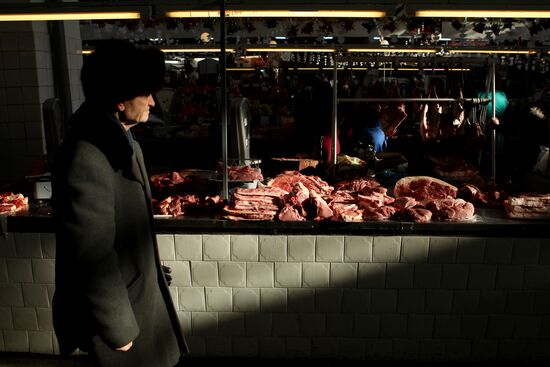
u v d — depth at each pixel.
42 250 3.53
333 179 4.80
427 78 8.19
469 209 3.49
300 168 5.75
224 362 3.62
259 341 3.60
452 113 5.44
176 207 3.61
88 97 2.02
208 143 8.72
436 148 6.41
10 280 3.60
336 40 9.93
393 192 4.40
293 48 7.43
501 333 3.53
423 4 3.05
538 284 3.44
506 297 3.47
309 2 3.14
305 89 8.59
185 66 10.91
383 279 3.47
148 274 2.19
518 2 3.02
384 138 6.29
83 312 1.97
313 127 6.28
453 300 3.48
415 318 3.52
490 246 3.40
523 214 3.49
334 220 3.41
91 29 7.62
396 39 8.91
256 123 10.03
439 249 3.41
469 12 3.06
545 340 3.53
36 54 6.05
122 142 2.01
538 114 6.79
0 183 6.18
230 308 3.55
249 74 11.33
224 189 3.70
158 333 2.30
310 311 3.54
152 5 3.19
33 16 3.21
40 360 3.67
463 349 3.57
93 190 1.89
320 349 3.60
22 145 6.24
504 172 6.74
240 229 3.42
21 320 3.66
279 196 3.62
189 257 3.48
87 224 1.87
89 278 1.88
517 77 10.23
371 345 3.58
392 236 3.40
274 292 3.51
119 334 1.95
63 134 6.09
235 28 6.46
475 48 7.03
